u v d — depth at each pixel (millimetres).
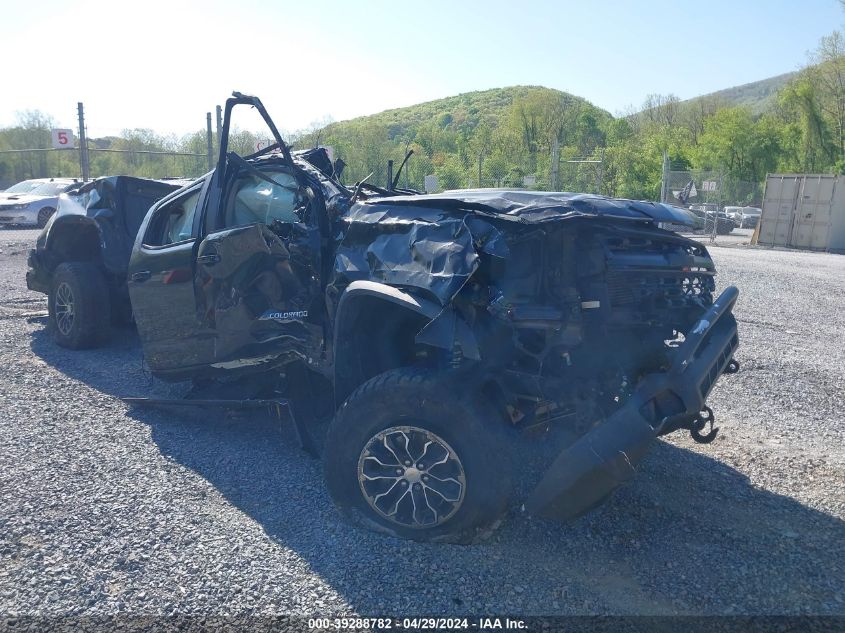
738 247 23312
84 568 3221
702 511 3881
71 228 7445
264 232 4418
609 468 3121
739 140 54719
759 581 3199
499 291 3363
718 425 5273
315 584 3121
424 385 3383
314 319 4305
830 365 6918
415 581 3158
